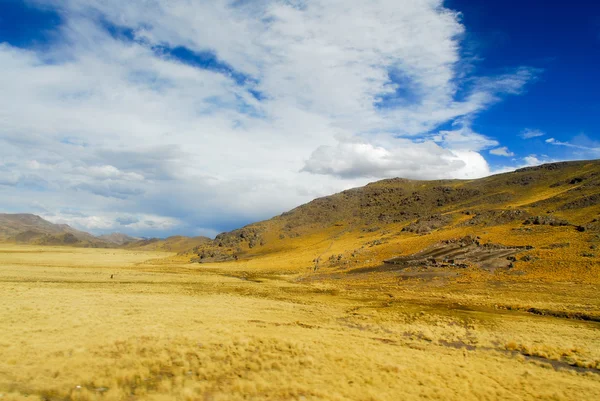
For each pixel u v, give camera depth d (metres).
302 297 61.97
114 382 15.45
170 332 26.48
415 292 64.94
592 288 58.53
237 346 23.03
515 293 59.03
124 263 180.50
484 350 29.23
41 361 17.53
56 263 144.62
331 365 21.16
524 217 112.50
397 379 19.70
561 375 22.84
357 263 105.50
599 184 123.81
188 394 14.79
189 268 143.62
